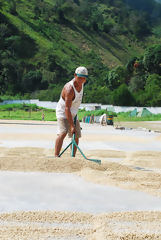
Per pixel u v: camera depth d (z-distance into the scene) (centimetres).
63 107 830
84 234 337
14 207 434
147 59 11481
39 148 1145
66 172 689
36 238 323
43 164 717
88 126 3209
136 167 809
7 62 15112
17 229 346
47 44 19512
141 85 10581
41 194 509
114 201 479
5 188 543
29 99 11575
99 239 322
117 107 7788
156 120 5856
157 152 1126
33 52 18125
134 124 4038
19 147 1168
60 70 16600
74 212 411
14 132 1988
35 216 390
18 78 14900
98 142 1486
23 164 716
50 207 437
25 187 553
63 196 500
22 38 18800
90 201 475
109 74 11762
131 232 343
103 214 404
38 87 14912
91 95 9912
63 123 832
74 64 18375
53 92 11400
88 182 604
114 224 369
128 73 11881
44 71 15688
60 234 336
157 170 773
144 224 372
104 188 561
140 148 1267
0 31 18638
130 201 481
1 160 731
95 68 18350
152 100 7838
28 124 3194
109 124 3594
